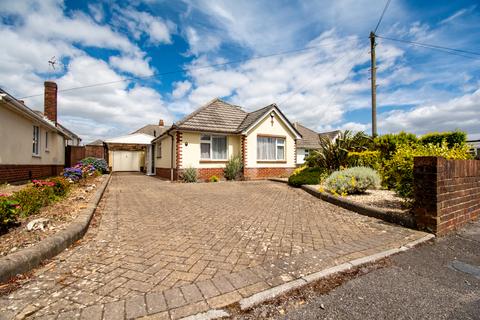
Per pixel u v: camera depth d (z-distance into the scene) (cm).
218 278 245
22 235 328
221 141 1473
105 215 521
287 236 387
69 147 1761
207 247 334
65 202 558
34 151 1156
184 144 1336
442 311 197
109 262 281
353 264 280
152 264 277
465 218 450
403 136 953
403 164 509
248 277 247
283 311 198
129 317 183
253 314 193
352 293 224
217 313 191
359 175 724
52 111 1659
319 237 382
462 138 997
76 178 959
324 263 282
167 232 403
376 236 385
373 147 1020
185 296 212
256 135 1512
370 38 1350
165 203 673
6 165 864
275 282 238
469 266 282
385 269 273
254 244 348
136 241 356
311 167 1218
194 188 1023
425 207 401
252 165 1491
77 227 366
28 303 198
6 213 337
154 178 1597
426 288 233
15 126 931
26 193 454
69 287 224
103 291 218
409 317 189
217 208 610
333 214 551
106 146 2319
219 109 1594
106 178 1310
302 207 635
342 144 1062
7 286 221
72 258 290
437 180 386
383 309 200
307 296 220
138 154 2831
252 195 842
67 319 178
